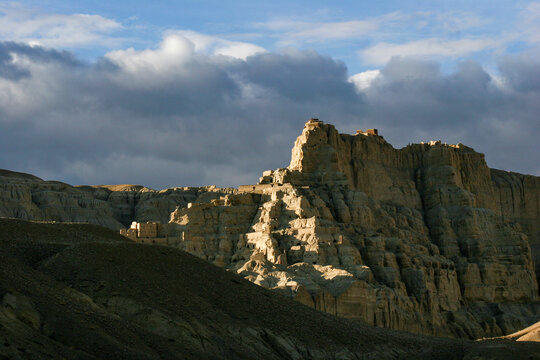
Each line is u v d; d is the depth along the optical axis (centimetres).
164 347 17525
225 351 18875
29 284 17650
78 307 17525
